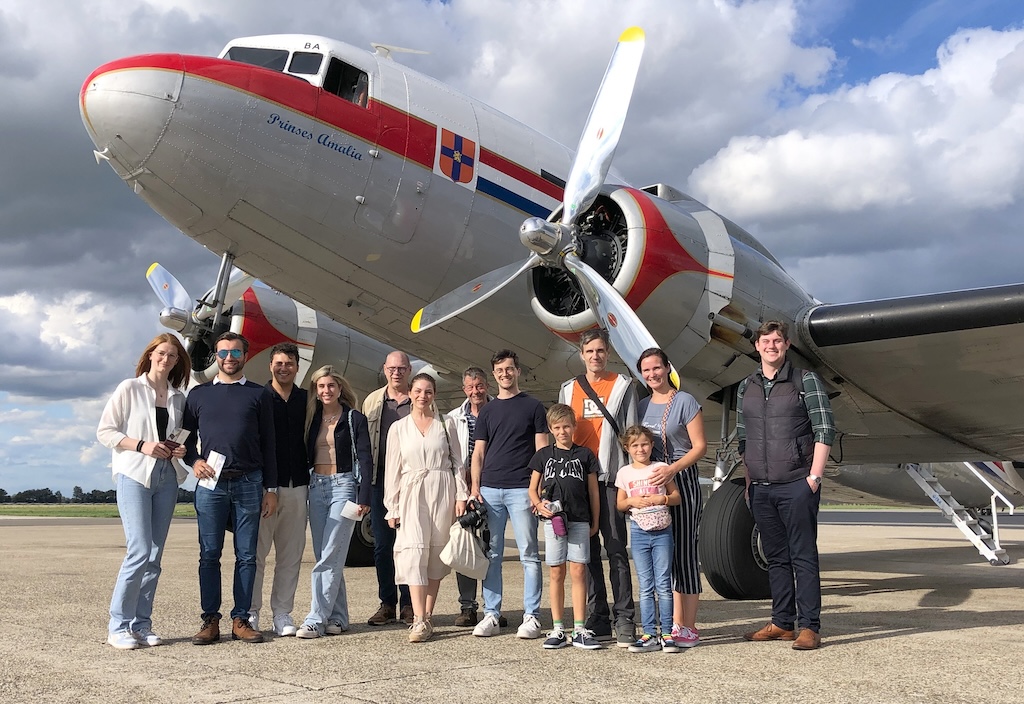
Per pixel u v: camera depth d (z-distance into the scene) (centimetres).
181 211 576
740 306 597
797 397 399
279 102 571
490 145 651
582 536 387
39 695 282
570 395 418
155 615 484
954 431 789
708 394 654
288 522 424
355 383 838
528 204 662
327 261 610
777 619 402
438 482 418
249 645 385
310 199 580
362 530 812
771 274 628
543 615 489
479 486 421
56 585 629
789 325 624
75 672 321
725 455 639
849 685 298
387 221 603
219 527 395
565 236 545
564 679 309
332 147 583
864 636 411
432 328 657
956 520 885
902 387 686
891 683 301
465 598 450
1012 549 1235
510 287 632
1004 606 541
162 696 280
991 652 365
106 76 546
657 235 565
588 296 541
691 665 337
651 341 502
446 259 628
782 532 404
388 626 453
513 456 413
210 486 388
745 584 602
